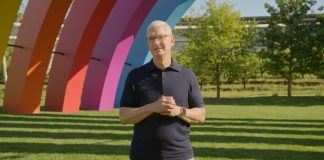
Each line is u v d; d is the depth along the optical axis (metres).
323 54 33.88
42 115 16.64
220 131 13.23
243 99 34.28
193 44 35.72
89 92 20.08
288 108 25.62
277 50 34.53
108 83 20.14
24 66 16.61
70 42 17.94
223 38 34.88
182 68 3.40
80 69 18.44
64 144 10.12
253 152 9.51
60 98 18.27
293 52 34.06
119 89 21.95
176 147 3.24
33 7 16.33
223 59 35.44
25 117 15.80
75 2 17.95
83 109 20.12
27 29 16.48
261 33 35.03
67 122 14.80
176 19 21.78
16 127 13.13
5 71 33.44
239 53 35.78
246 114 20.31
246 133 12.82
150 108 3.15
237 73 36.19
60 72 18.20
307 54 33.91
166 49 3.26
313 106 27.67
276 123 16.09
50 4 15.85
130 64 21.73
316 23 34.12
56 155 8.70
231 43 35.16
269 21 35.06
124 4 19.62
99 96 19.97
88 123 14.66
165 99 3.12
